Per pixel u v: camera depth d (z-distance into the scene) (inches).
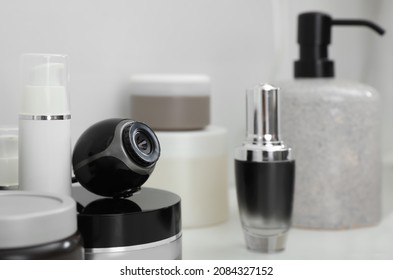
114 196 14.4
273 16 27.0
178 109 19.4
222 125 25.2
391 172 32.7
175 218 13.7
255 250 17.3
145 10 21.8
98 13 20.1
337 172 19.5
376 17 34.4
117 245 12.7
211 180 19.9
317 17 20.1
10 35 17.5
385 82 35.4
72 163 14.2
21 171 13.5
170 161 19.1
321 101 19.3
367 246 18.1
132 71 21.5
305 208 19.8
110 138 13.6
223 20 24.9
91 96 20.1
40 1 18.3
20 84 13.7
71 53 19.3
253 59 26.3
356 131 19.5
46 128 13.3
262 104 16.5
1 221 10.3
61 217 10.9
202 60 24.2
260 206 16.7
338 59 31.7
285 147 16.7
